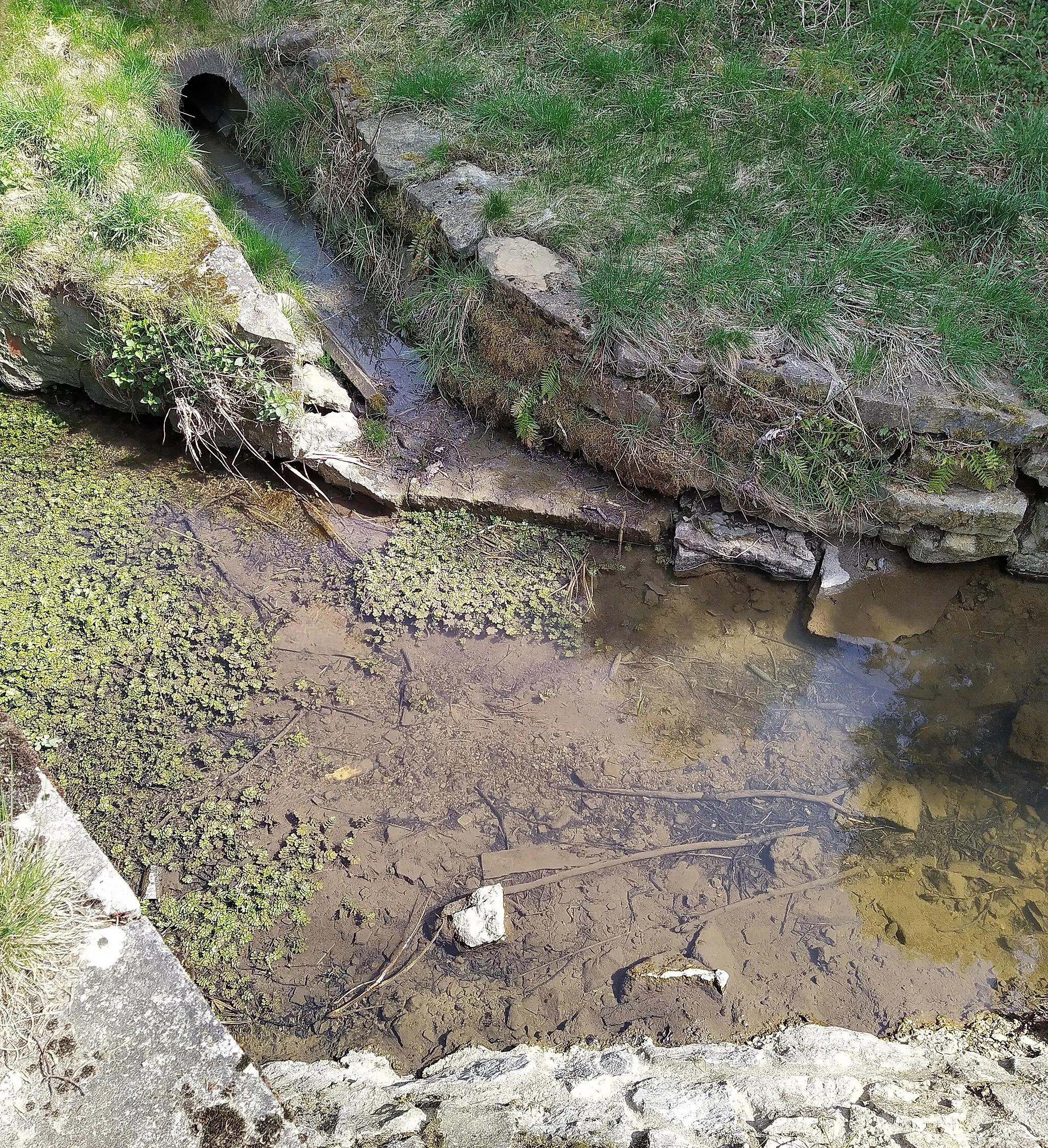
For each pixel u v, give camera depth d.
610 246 5.41
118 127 6.02
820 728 4.41
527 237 5.49
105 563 4.91
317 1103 2.87
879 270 5.16
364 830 4.01
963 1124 2.71
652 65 6.51
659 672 4.59
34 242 5.23
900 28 6.42
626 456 5.02
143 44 6.82
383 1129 2.60
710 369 4.88
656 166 5.82
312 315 5.84
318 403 5.35
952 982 3.63
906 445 4.78
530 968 3.64
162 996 2.46
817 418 4.76
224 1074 2.36
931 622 4.79
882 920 3.80
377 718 4.37
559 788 4.16
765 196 5.63
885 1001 3.57
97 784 4.09
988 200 5.39
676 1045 3.42
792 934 3.75
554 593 4.85
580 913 3.79
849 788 4.21
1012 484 4.77
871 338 4.88
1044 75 6.19
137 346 5.13
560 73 6.54
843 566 4.90
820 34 6.57
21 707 4.31
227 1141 2.27
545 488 5.14
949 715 4.47
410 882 3.86
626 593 4.89
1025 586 4.93
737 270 5.11
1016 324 5.02
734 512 5.02
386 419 5.48
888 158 5.68
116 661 4.52
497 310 5.34
